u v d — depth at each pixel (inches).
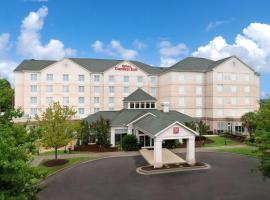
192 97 2652.6
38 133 567.8
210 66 2682.1
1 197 395.5
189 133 1230.9
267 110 688.4
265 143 667.4
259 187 920.3
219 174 1087.0
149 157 1370.6
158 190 895.7
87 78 2662.4
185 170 1154.7
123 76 2760.8
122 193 868.6
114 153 1533.0
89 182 991.0
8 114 602.5
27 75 2513.5
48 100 2554.1
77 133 1528.1
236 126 2396.7
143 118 1708.9
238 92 2603.3
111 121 1763.0
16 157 422.9
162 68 3061.0
